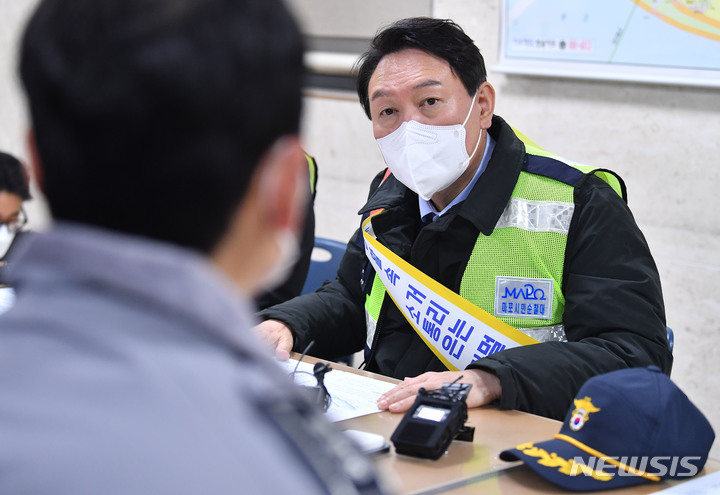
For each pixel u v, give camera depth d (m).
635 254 1.60
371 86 1.73
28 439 0.38
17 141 4.94
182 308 0.43
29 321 0.43
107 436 0.39
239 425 0.41
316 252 2.53
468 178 1.77
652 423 1.12
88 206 0.46
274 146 0.48
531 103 2.97
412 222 1.81
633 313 1.54
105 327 0.42
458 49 1.68
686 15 2.52
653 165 2.74
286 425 0.43
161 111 0.44
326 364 1.59
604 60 2.72
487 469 1.10
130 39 0.44
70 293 0.44
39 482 0.37
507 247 1.67
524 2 2.87
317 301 1.85
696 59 2.53
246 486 0.39
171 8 0.45
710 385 2.72
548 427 1.27
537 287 1.65
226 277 0.50
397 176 1.75
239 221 0.48
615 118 2.79
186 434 0.40
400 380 1.56
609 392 1.13
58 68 0.45
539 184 1.69
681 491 1.08
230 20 0.46
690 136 2.65
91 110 0.44
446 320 1.65
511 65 2.96
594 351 1.46
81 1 0.46
